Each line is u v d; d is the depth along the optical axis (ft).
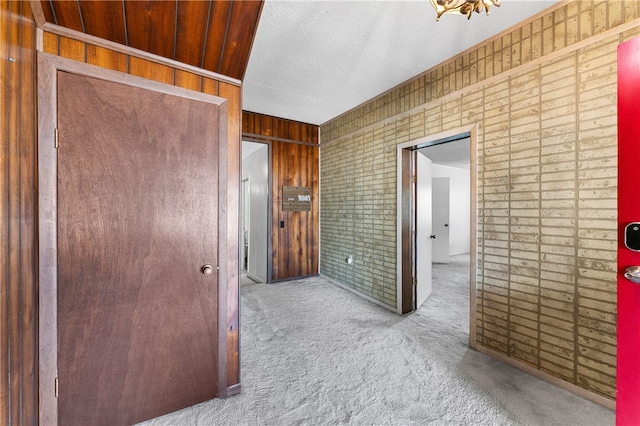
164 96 4.87
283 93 10.79
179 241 5.06
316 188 15.39
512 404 5.30
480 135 7.20
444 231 19.83
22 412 3.46
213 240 5.41
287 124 14.32
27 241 3.59
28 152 3.61
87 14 4.09
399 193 10.03
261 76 9.29
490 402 5.37
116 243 4.51
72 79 4.13
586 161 5.37
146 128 4.72
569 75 5.59
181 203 5.06
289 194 14.46
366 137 11.69
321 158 15.19
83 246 4.26
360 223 12.10
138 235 4.69
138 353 4.74
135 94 4.62
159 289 4.89
